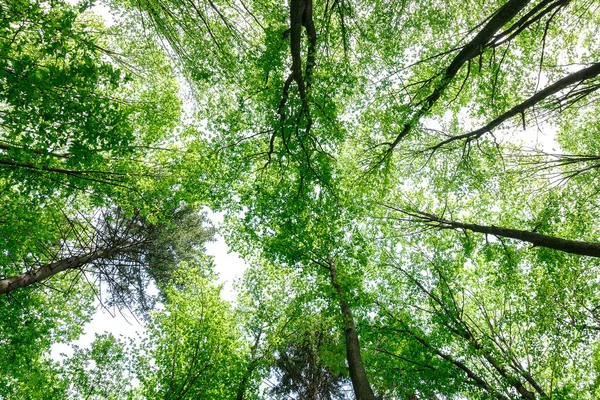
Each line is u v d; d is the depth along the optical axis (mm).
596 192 10742
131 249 9586
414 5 10188
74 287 10531
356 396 7473
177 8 9055
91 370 9547
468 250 10641
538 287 10375
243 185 10062
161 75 11539
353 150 11672
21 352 8242
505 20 7504
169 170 9438
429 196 13195
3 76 3836
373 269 12688
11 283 6969
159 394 9016
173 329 9984
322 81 7402
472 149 11484
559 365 9773
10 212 7098
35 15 4246
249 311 12398
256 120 9789
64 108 4340
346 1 9859
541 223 10469
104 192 7586
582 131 12328
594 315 9867
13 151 4336
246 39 10414
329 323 12141
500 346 10469
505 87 10156
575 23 11094
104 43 10781
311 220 9109
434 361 10688
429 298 12344
